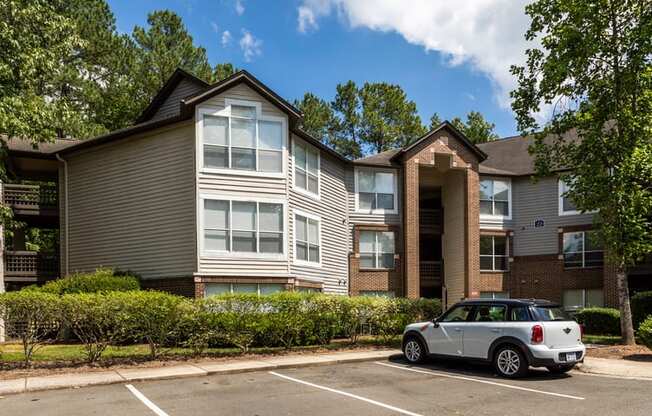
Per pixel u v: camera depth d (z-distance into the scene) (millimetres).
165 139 21891
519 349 12562
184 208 21047
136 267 22016
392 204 29609
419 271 30219
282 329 17188
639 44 18062
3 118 15633
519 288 31125
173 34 42000
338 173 28219
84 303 14172
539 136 20797
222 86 20984
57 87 35375
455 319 14070
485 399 10508
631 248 18484
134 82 39031
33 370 13375
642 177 18266
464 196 30031
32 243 40438
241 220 21219
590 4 18234
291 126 22953
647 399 10469
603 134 19141
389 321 18797
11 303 13648
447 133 30016
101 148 23609
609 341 20594
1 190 23312
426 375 13188
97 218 23359
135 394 11016
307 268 23984
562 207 30234
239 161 21406
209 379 12750
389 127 53531
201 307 15953
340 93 55250
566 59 18828
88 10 39281
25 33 17375
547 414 9312
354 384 12078
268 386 11867
